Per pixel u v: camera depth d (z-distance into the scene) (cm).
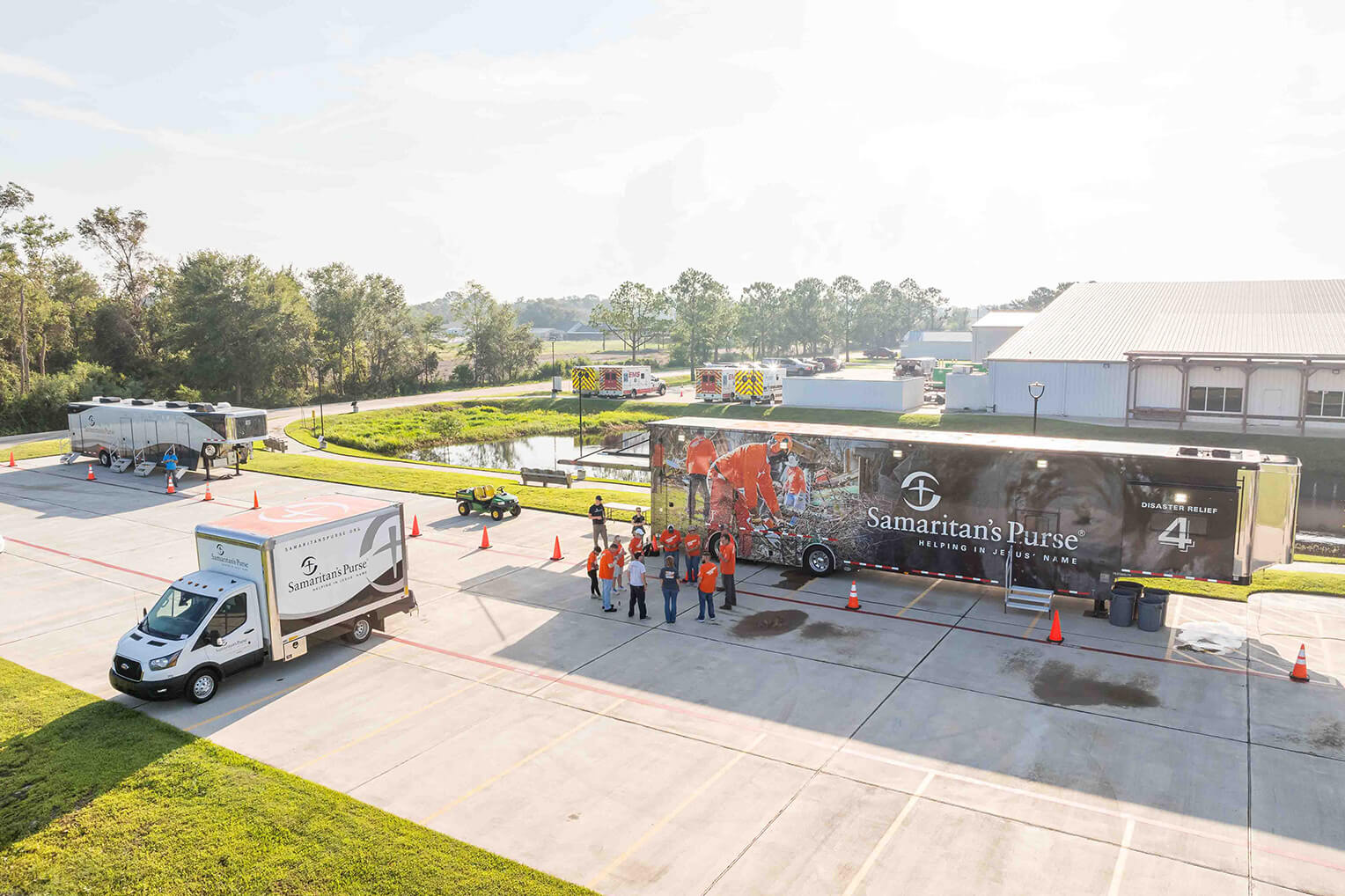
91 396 6581
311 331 9244
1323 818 1121
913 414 6378
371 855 1048
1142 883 988
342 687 1586
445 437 6531
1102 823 1115
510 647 1789
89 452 4338
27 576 2356
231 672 1569
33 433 5912
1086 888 979
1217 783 1211
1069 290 7356
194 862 1034
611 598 2073
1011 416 5941
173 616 1558
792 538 2269
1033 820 1123
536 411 7975
